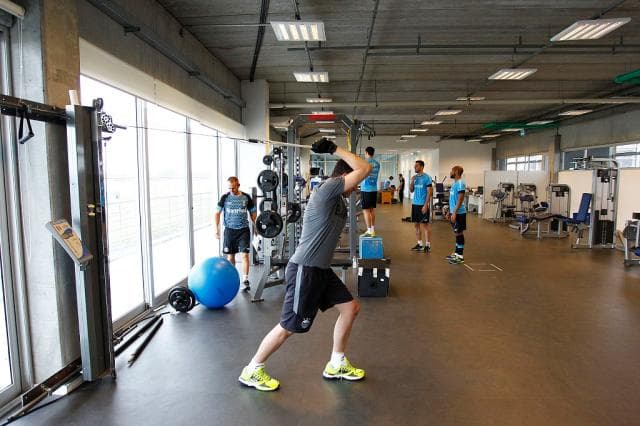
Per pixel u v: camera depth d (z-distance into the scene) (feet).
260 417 7.47
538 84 28.12
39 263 8.25
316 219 7.97
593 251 24.31
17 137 8.04
